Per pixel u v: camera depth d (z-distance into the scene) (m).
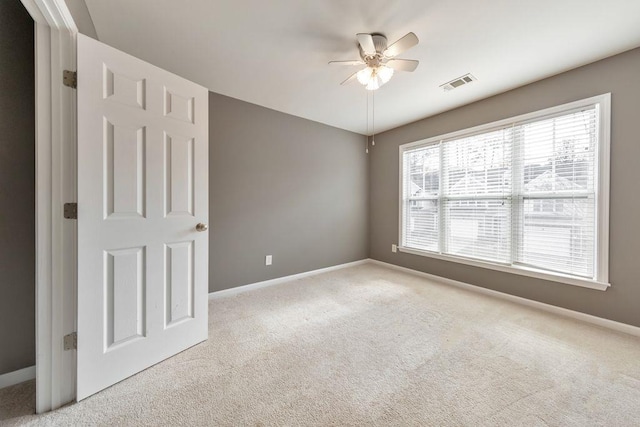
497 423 1.19
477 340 1.92
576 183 2.29
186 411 1.25
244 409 1.26
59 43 1.25
